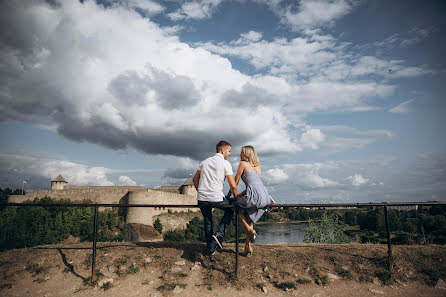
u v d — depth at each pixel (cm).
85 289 529
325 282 522
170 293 504
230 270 566
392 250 607
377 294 485
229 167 571
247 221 592
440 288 488
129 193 7344
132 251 661
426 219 8000
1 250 759
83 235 6988
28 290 529
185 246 678
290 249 654
